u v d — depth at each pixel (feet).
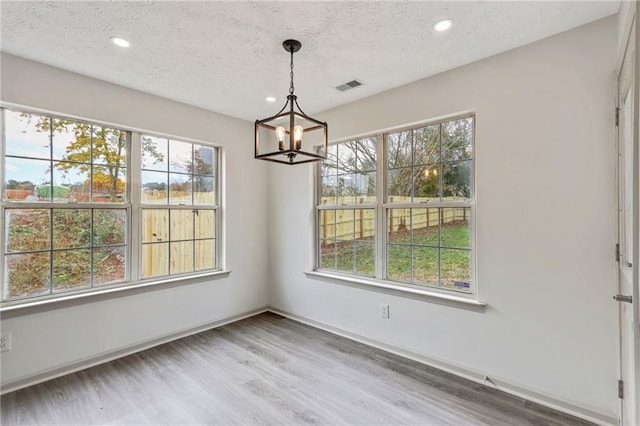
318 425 6.44
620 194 5.85
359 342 10.48
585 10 6.05
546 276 7.01
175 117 10.76
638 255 4.09
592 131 6.46
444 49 7.45
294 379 8.17
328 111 11.46
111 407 7.02
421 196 9.45
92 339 8.96
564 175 6.79
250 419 6.62
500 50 7.51
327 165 11.98
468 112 8.30
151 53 7.59
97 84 9.02
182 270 11.29
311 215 12.28
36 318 8.04
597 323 6.42
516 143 7.41
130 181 9.99
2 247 7.83
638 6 3.84
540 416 6.68
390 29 6.63
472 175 8.44
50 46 7.25
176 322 10.83
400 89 9.52
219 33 6.74
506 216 7.55
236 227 12.65
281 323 12.31
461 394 7.47
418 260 9.50
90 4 5.73
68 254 8.82
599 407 6.40
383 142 10.32
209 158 12.17
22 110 8.07
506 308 7.55
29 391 7.62
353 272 11.15
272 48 7.36
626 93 5.36
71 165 8.88
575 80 6.65
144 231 10.32
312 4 5.78
